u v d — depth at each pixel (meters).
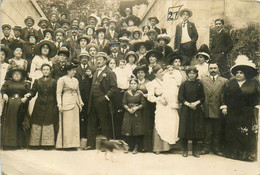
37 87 9.04
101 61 9.20
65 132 8.94
